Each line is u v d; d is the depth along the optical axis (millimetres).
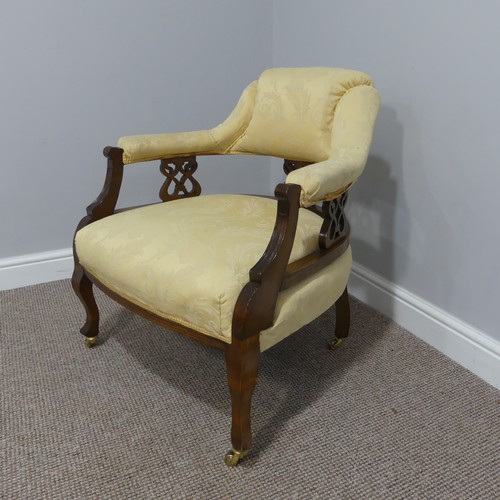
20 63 1632
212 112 1976
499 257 1283
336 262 1221
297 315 1078
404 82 1447
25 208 1789
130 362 1433
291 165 1453
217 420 1217
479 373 1382
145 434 1173
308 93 1301
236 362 978
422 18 1354
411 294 1575
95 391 1315
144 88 1828
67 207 1853
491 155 1249
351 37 1602
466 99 1281
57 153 1773
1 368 1403
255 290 934
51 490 1029
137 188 1932
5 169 1717
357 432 1183
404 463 1098
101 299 1749
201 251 1031
